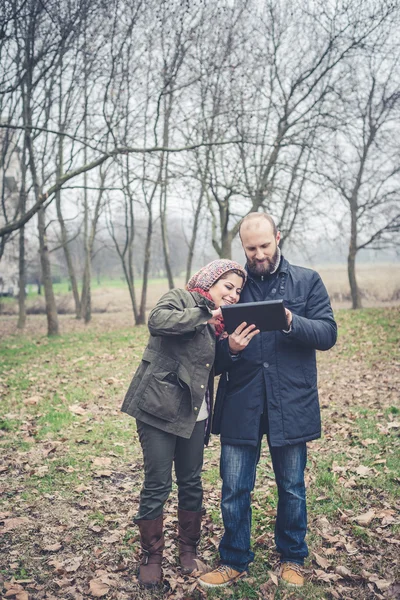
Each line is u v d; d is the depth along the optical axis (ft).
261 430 9.66
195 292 9.70
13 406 23.70
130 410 9.54
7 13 31.48
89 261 76.43
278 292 9.46
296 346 9.29
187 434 9.30
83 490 14.15
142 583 9.64
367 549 10.69
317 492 13.58
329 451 16.93
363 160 64.80
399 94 55.01
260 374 9.20
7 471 15.58
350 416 20.88
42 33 37.47
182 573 10.00
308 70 48.67
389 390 25.30
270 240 9.16
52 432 19.53
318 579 9.65
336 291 91.09
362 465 15.28
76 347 46.29
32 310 103.45
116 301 110.73
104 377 30.83
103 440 18.49
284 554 9.68
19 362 37.81
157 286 141.38
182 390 9.39
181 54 42.16
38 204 37.37
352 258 72.69
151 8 37.70
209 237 74.02
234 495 9.36
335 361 34.81
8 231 38.04
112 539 11.42
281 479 9.44
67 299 103.55
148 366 9.59
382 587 9.32
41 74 39.19
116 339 51.13
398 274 98.99
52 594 9.55
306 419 9.19
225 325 8.87
